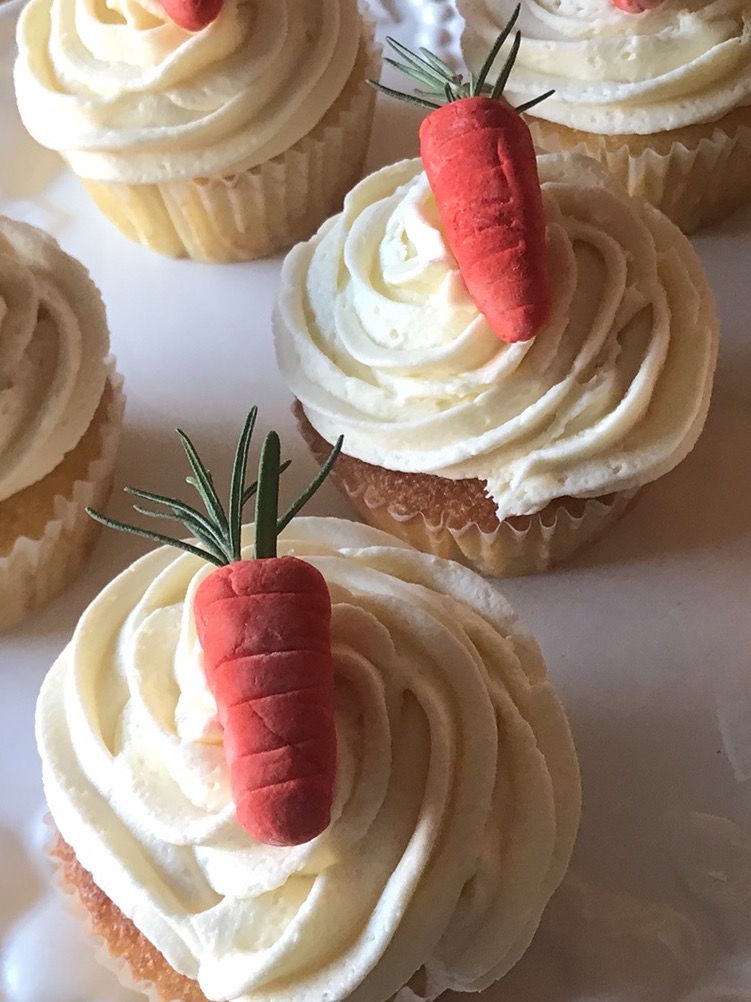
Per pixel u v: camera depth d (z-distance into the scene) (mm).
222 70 212
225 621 128
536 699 157
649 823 174
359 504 199
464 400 181
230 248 240
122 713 154
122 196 226
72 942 163
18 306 184
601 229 190
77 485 192
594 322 181
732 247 238
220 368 228
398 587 157
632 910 165
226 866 142
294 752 124
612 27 220
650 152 223
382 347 186
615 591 199
